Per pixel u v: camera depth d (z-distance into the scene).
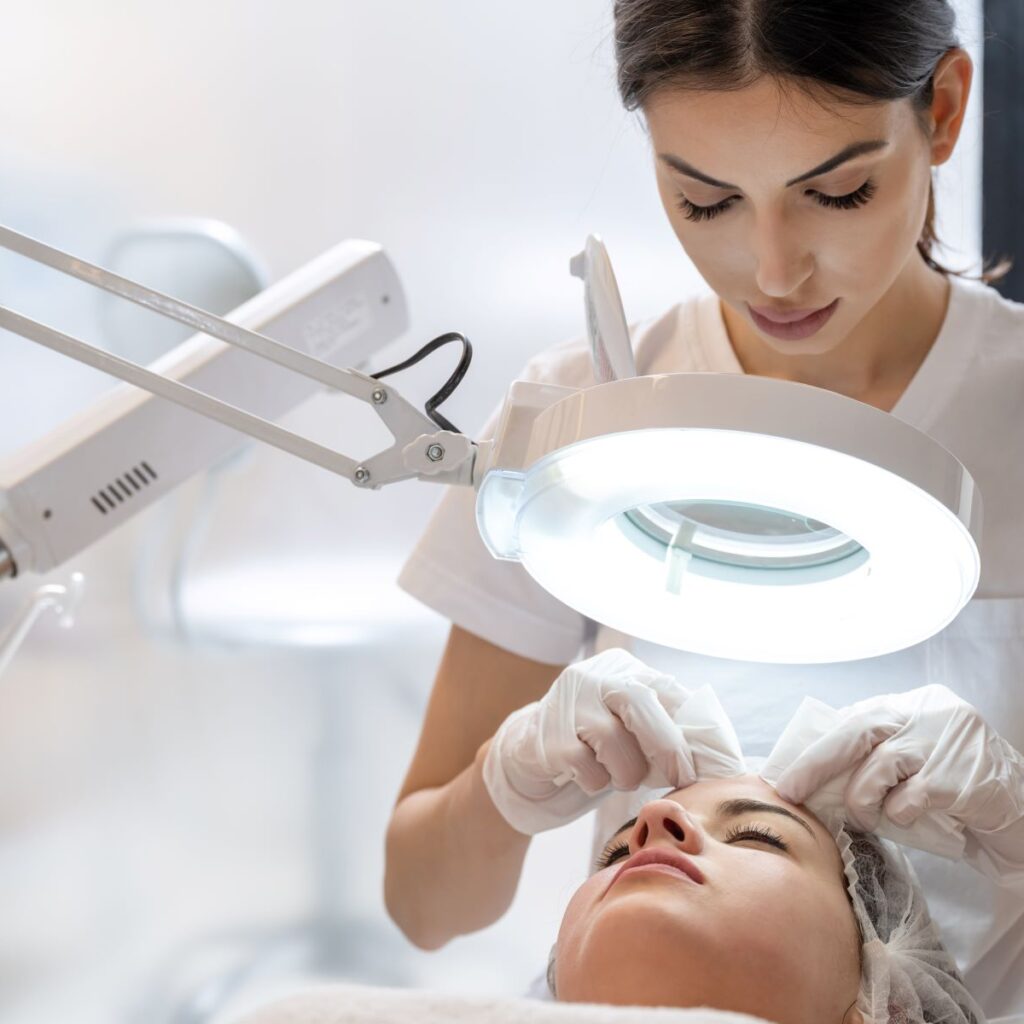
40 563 1.05
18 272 2.60
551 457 0.77
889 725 1.14
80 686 2.64
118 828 2.63
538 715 1.18
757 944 1.01
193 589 2.69
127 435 1.05
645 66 0.98
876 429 0.73
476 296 2.68
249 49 2.62
